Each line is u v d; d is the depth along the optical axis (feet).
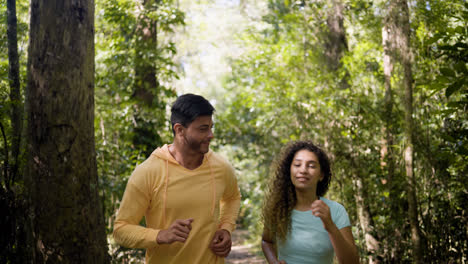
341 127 17.76
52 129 9.16
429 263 12.99
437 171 13.04
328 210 6.86
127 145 22.86
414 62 13.06
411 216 12.44
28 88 9.35
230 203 8.25
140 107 24.18
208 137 7.09
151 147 24.68
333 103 17.93
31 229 9.14
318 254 7.37
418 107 13.38
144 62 23.53
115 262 15.10
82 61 9.50
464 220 12.86
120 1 22.44
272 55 22.58
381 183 16.07
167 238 6.66
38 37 9.29
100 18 24.39
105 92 23.49
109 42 24.02
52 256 9.05
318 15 21.18
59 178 9.14
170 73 24.57
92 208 9.59
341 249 6.91
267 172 30.53
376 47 18.72
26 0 15.20
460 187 12.75
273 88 21.75
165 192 7.09
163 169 7.18
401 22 12.81
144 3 24.36
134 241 6.79
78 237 9.27
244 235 38.32
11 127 10.05
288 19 21.94
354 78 18.26
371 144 16.79
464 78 7.59
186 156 7.27
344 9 20.63
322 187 8.07
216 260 7.48
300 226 7.55
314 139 19.08
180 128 7.14
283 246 7.70
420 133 13.02
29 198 9.19
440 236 12.99
